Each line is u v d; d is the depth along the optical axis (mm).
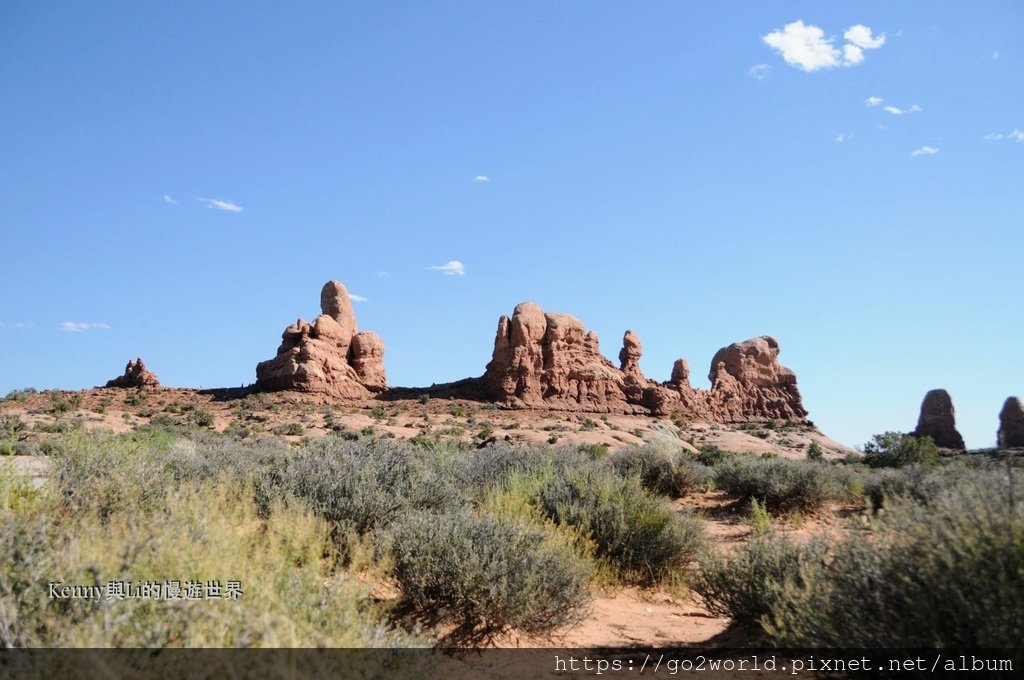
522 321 103250
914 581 4332
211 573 4453
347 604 4684
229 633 3703
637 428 89125
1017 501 4289
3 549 4348
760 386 119375
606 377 103750
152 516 5863
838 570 5094
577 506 10078
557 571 6773
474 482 14211
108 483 6770
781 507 15766
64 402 70125
